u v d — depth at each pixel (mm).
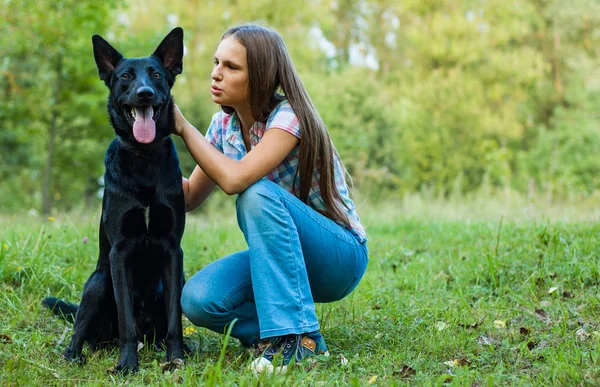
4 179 19906
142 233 3088
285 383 2410
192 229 6895
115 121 3135
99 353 3203
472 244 5734
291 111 2957
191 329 3590
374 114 17812
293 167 3076
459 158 18781
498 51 20562
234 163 2859
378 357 2893
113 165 3092
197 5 21891
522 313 3617
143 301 3350
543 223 5664
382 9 29359
